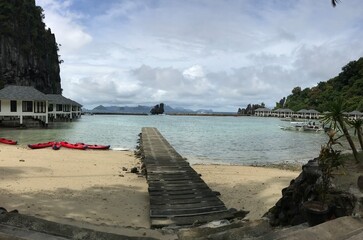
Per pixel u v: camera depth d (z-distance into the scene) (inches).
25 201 386.0
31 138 1230.9
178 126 2357.3
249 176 601.6
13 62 3663.9
